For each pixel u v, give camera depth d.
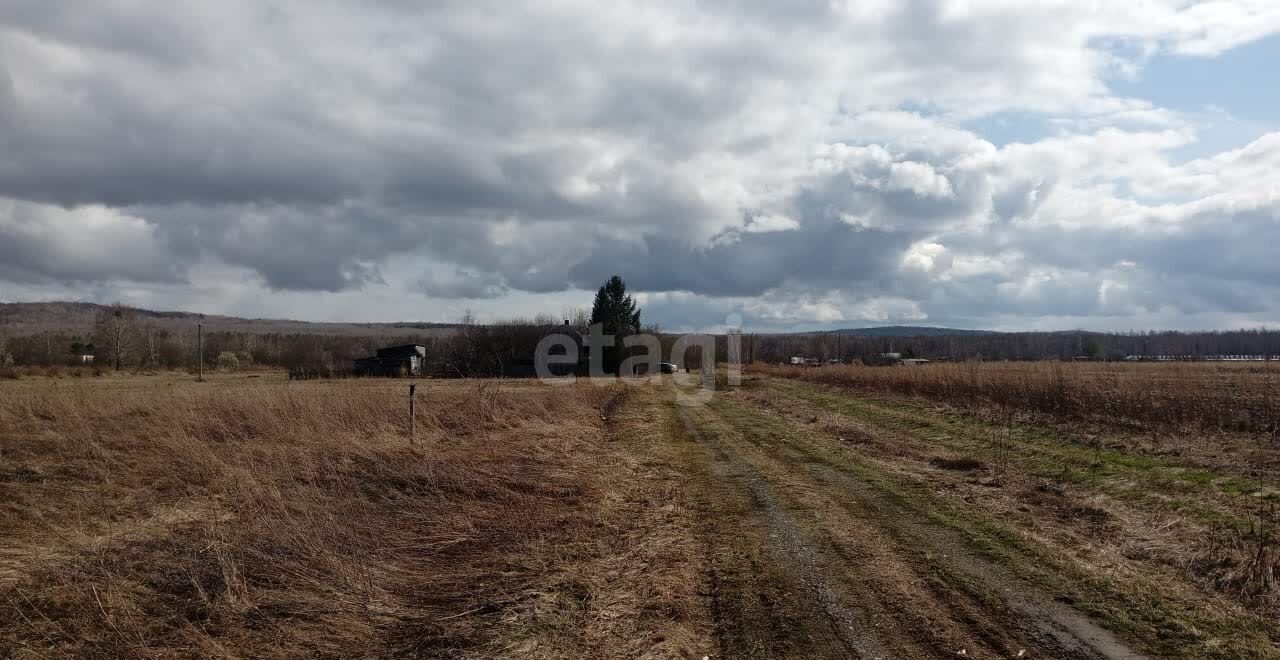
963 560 7.75
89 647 5.38
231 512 9.41
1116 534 8.77
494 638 5.55
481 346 56.22
